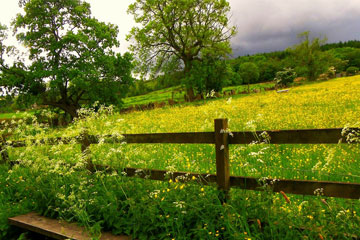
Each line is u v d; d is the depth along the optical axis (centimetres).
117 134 449
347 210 301
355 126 291
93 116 552
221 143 360
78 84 3366
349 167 561
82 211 379
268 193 321
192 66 4838
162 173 432
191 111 2359
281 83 5406
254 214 320
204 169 621
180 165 683
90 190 451
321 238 267
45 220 443
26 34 3491
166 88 9788
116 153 477
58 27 3712
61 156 578
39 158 531
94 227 355
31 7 3466
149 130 1473
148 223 354
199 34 4759
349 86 3316
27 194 543
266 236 293
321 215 302
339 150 724
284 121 1329
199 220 334
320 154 729
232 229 302
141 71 4891
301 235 279
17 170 644
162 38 4912
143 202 370
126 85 4012
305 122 1248
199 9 4762
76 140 535
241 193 345
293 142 321
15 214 478
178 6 4531
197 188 368
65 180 509
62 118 3212
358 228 273
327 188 295
